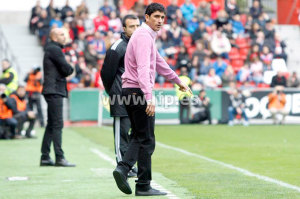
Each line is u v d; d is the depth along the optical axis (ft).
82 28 246.06
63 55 103.04
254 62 248.93
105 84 86.74
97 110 216.74
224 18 259.80
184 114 220.43
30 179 89.51
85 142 152.46
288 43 290.76
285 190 77.15
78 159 115.55
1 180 88.69
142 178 71.82
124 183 70.64
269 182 84.33
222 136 170.50
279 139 160.97
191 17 265.13
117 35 243.60
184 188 78.89
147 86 68.23
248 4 292.61
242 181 85.46
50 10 252.42
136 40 69.31
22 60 253.65
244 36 263.49
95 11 287.89
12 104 164.04
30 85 205.67
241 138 163.94
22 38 259.60
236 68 257.14
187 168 100.99
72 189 79.46
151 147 71.31
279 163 108.68
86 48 231.71
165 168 100.99
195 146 142.20
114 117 86.74
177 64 238.48
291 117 226.79
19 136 165.48
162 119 218.79
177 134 177.37
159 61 72.90
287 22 303.68
